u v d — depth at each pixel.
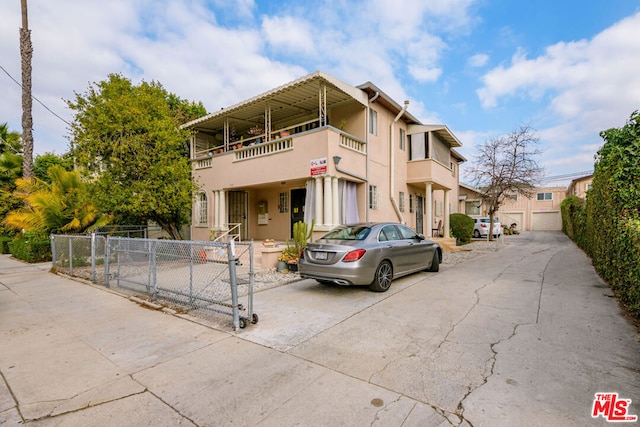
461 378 3.18
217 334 4.47
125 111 10.20
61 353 3.90
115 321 5.07
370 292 6.64
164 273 6.25
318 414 2.65
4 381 3.25
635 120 5.61
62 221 11.48
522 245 17.30
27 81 12.36
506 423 2.49
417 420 2.55
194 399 2.91
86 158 10.30
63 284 7.97
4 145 19.17
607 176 6.49
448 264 10.43
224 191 13.34
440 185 16.89
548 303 5.61
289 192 13.43
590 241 10.48
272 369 3.44
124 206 10.13
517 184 18.84
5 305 6.07
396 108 13.80
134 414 2.71
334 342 4.13
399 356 3.70
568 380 3.10
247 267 9.48
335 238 7.00
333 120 12.75
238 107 12.41
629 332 4.23
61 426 2.56
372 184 12.41
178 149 12.27
